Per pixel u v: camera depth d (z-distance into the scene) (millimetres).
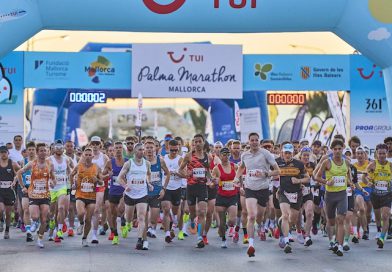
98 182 21766
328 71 36000
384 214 22750
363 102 36188
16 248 21609
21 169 22766
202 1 25562
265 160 19672
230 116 42875
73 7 25438
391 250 21750
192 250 21391
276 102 40062
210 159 22312
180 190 24391
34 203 21672
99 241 24016
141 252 20703
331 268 17375
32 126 40812
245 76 35781
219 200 21719
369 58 27016
